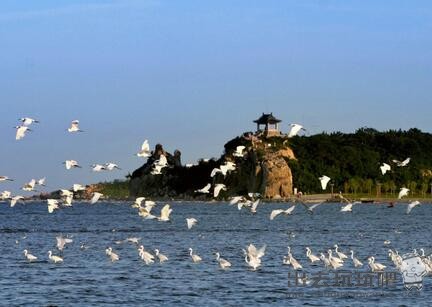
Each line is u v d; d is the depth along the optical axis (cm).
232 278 8719
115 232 16800
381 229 18000
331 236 15488
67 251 11656
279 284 8306
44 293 7912
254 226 19200
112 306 7294
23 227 19188
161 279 8681
